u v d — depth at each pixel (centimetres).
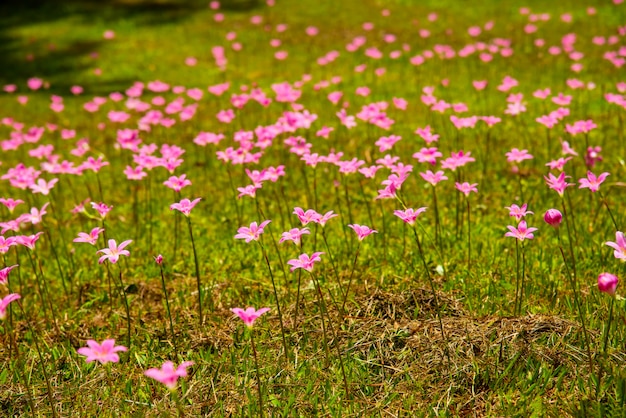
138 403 333
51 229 616
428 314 396
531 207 571
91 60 1441
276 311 420
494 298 412
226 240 552
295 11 1786
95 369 365
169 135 905
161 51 1473
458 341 360
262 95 733
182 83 1230
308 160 486
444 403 322
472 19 1603
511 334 359
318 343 375
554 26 1477
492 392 325
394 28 1562
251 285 466
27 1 1983
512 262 468
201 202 649
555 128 802
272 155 767
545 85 1040
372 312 402
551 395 318
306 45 1456
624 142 739
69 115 1089
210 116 991
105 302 464
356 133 839
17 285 495
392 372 347
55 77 1352
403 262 482
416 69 1207
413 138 806
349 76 1188
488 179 654
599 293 404
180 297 455
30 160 859
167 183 434
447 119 879
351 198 630
